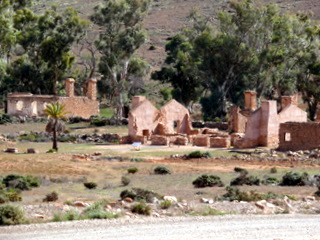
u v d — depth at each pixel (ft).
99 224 191.52
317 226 191.83
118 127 648.38
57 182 335.06
